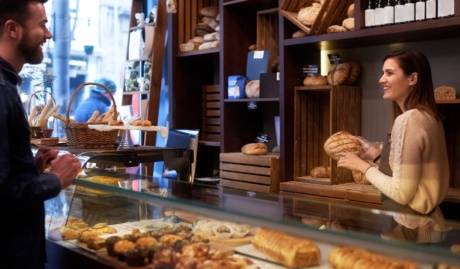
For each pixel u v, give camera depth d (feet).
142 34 15.56
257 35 13.14
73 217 7.28
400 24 9.55
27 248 6.04
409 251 4.01
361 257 4.65
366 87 11.60
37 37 6.17
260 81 12.52
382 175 7.74
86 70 18.13
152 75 14.97
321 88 11.16
